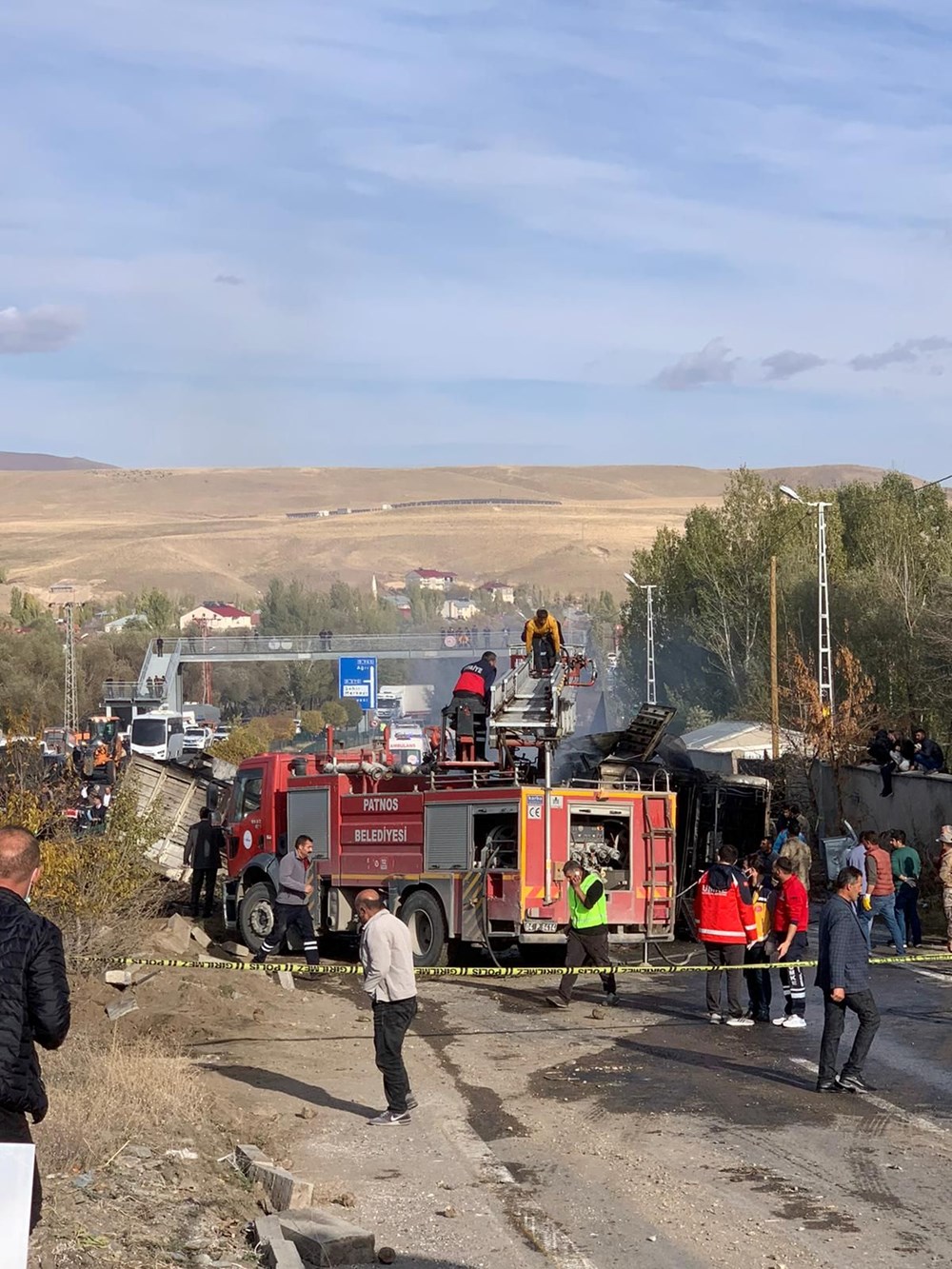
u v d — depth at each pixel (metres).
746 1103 10.83
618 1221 7.95
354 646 81.00
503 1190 8.61
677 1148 9.51
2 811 18.72
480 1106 10.89
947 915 19.47
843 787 35.03
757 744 45.84
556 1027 14.55
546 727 18.52
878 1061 12.43
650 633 61.56
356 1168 9.16
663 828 18.88
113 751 37.84
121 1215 7.34
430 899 18.89
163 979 16.23
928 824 29.72
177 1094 10.17
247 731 68.88
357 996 16.84
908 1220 7.86
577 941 15.89
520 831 17.78
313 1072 12.23
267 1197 8.21
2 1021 5.64
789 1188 8.53
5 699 86.88
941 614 42.91
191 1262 6.90
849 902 11.34
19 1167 5.27
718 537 62.81
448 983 17.83
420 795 19.30
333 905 20.50
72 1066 10.69
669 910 18.83
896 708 46.28
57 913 16.97
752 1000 14.86
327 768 20.73
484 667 19.73
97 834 18.80
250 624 156.12
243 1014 14.96
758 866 18.06
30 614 135.12
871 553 59.41
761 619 60.59
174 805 28.61
